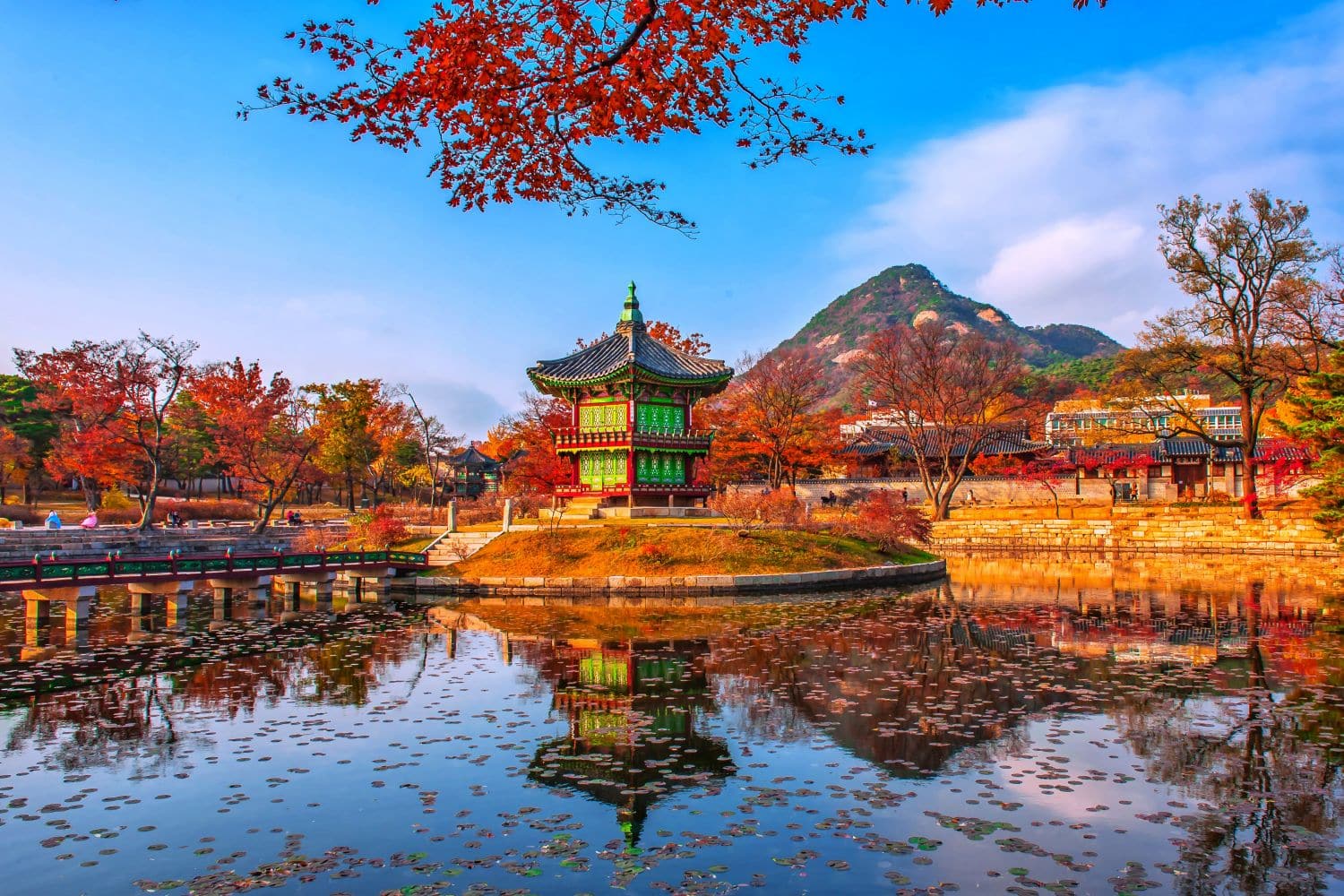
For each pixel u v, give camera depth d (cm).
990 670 2019
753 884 913
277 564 3525
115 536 5019
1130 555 6197
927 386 7350
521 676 2022
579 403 5459
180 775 1289
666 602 3628
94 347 5631
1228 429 8962
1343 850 994
